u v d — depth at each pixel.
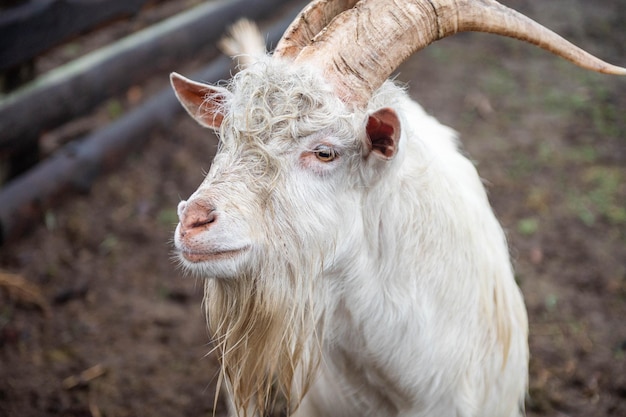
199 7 8.16
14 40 5.34
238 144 2.52
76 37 6.02
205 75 7.37
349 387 3.07
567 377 4.40
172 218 5.84
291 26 2.70
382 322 2.85
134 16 6.56
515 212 5.98
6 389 4.21
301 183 2.54
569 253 5.49
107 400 4.20
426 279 2.87
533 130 7.33
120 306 4.95
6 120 5.34
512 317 3.20
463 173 3.15
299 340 2.73
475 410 3.07
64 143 6.68
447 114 7.61
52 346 4.58
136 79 6.70
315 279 2.67
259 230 2.48
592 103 7.93
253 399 3.14
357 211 2.70
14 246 5.37
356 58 2.57
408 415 3.05
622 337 4.71
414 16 2.63
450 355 2.97
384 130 2.54
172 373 4.42
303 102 2.50
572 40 9.62
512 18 2.73
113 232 5.65
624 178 6.50
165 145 6.88
